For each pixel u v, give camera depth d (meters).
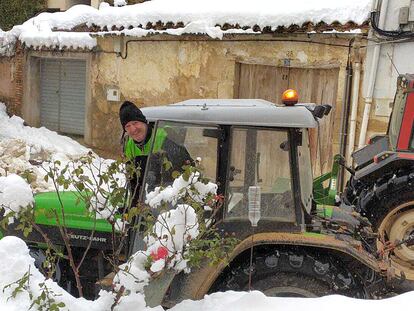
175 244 2.87
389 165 5.81
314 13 8.11
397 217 5.75
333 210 4.22
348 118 8.28
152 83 10.53
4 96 14.15
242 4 9.11
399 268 5.68
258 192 3.11
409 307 2.97
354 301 3.05
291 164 3.38
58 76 13.30
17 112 13.84
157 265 2.86
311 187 3.89
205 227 3.08
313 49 8.48
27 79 13.54
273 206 3.43
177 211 2.93
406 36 7.57
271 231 3.40
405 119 6.12
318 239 3.31
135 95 10.86
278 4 8.63
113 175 3.23
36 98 13.70
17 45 13.45
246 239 3.34
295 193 3.41
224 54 9.40
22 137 11.70
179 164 3.45
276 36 8.74
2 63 14.00
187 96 10.02
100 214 3.19
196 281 3.29
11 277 2.98
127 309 2.88
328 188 4.91
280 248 3.43
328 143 8.48
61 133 13.41
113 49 11.10
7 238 3.15
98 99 11.57
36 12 14.80
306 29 8.23
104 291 3.01
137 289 2.93
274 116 3.31
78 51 11.83
